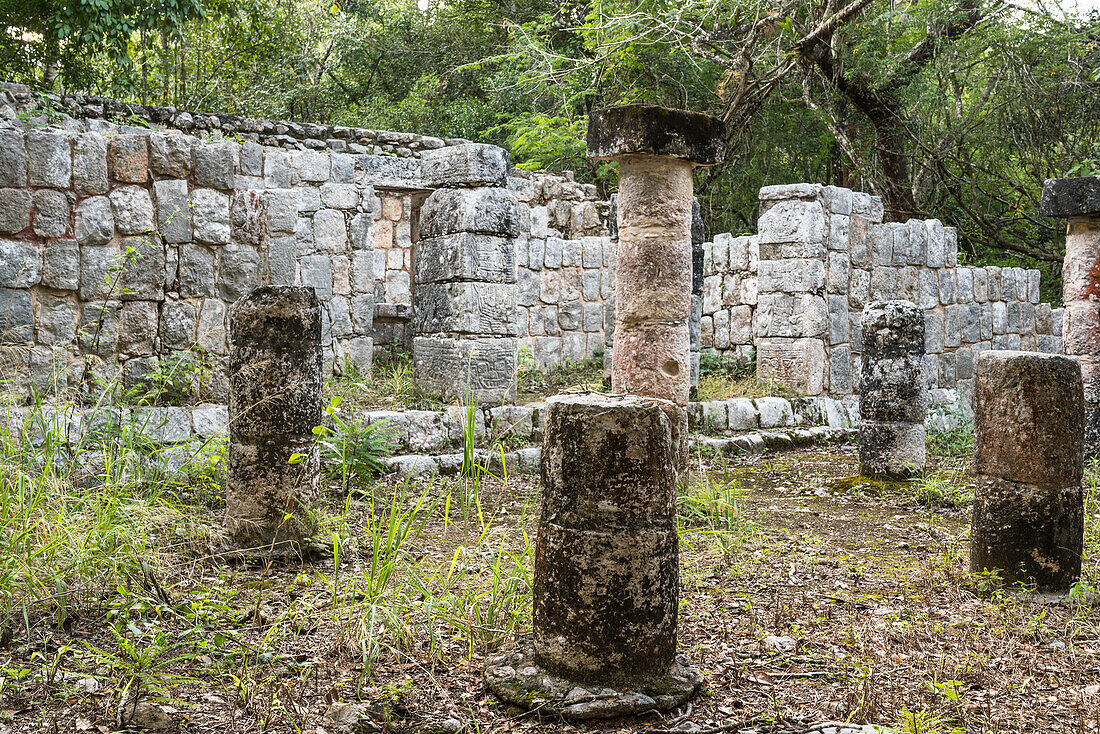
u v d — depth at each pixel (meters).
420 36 22.12
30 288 6.44
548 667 3.46
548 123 16.91
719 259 12.78
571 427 3.43
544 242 12.62
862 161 16.81
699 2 13.66
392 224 12.69
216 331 7.06
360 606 4.00
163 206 6.86
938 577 5.13
